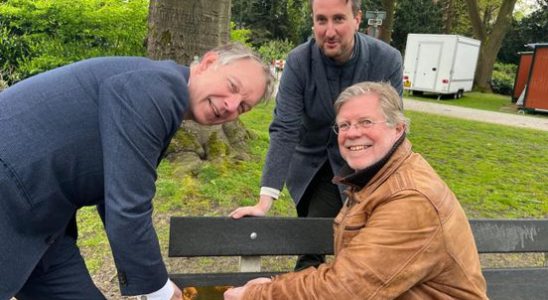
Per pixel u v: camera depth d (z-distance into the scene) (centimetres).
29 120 152
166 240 362
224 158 520
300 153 285
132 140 148
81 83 157
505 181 620
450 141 898
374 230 168
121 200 148
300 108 263
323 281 167
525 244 265
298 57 259
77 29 645
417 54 1950
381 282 164
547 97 1594
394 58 263
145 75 154
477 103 1886
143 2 653
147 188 154
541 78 1609
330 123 267
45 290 192
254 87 169
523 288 256
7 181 147
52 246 184
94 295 199
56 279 191
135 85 152
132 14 650
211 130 543
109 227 151
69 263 194
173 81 156
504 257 396
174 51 532
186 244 220
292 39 4050
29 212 154
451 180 602
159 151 159
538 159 787
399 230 164
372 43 262
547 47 1579
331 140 271
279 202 453
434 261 166
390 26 1689
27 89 158
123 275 159
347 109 188
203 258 353
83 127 155
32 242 160
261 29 3950
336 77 257
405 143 186
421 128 1041
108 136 150
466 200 524
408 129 190
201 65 170
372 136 182
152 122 150
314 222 238
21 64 685
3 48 692
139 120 149
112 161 148
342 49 245
